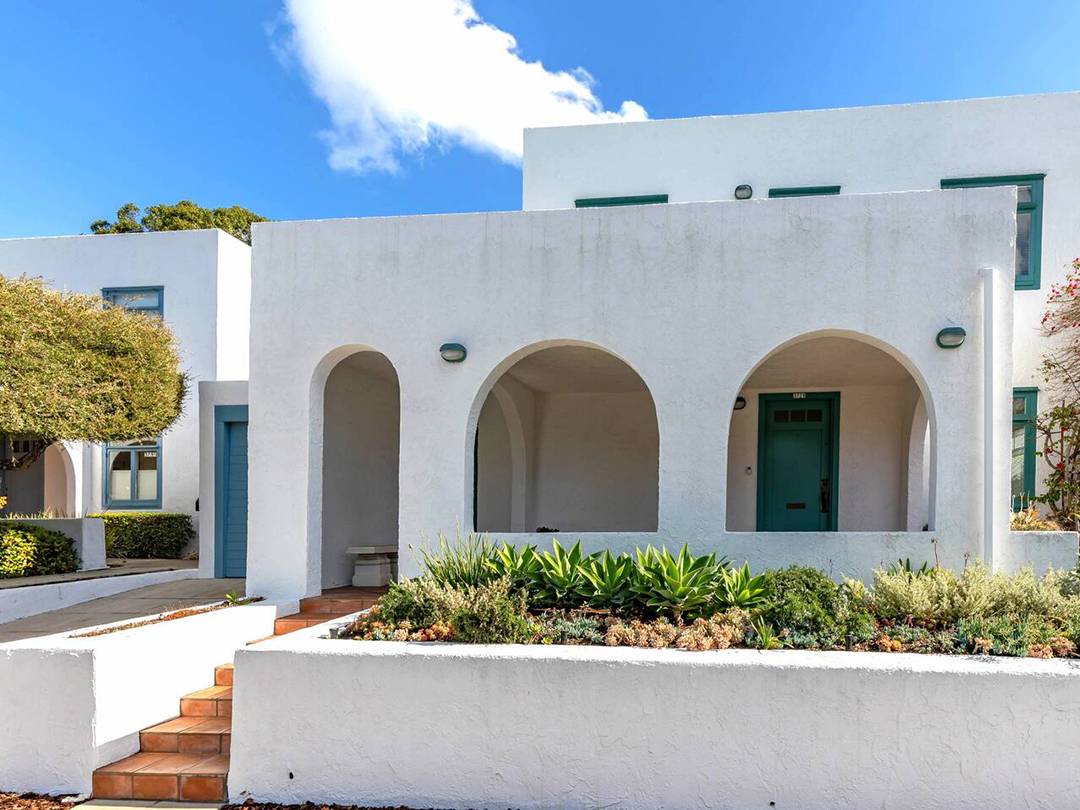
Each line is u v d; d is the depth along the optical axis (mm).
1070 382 8742
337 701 4477
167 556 13898
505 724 4332
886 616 4977
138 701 5160
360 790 4434
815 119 9844
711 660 4184
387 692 4434
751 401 10531
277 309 7559
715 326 6762
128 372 10109
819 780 4078
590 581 5355
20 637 7129
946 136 9438
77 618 7895
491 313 7152
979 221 6414
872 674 4066
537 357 9039
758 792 4113
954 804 3986
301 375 7488
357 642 4707
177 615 6609
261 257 7602
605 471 11453
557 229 7062
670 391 6805
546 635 4797
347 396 8883
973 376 6379
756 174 9984
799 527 10344
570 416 11617
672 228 6867
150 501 14734
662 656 4285
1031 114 9203
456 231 7250
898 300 6496
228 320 14984
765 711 4121
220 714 5516
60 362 8992
